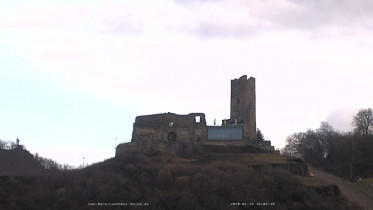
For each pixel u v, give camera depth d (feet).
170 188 469.57
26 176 528.63
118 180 487.20
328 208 448.24
